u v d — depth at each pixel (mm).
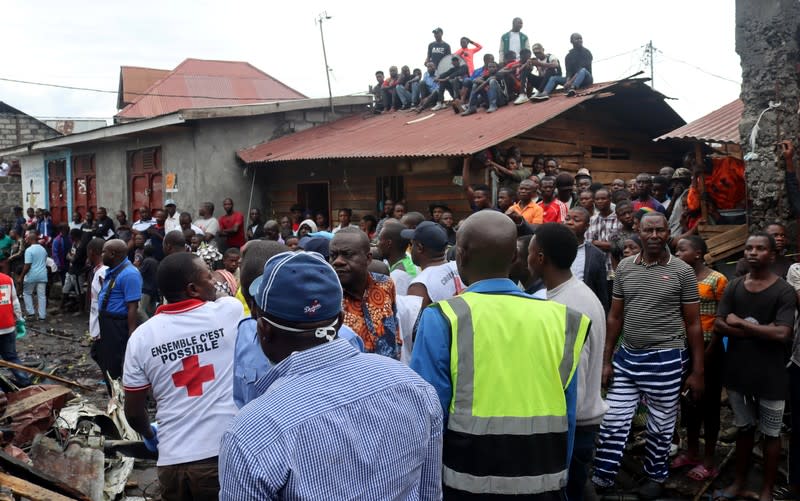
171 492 3395
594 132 12195
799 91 7137
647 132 13062
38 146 18859
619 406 4801
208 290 3600
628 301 4871
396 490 1825
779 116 6930
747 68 7117
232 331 3471
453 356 2551
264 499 1623
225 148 14195
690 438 5262
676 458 5359
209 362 3402
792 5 6859
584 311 3527
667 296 4715
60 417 5578
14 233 17438
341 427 1733
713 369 5039
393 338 3715
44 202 20609
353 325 3572
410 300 4168
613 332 4988
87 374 9156
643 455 5406
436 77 13914
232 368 3438
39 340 11820
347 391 1794
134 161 16219
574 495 3416
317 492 1679
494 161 10227
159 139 14953
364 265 3598
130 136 15500
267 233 9828
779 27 6867
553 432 2559
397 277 5168
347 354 1888
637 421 5727
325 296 1879
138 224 13727
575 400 2691
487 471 2512
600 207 7340
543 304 2693
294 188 13922
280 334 1890
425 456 1941
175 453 3342
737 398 4723
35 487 3777
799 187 6773
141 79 33438
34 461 4773
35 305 14656
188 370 3373
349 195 12867
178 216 13930
